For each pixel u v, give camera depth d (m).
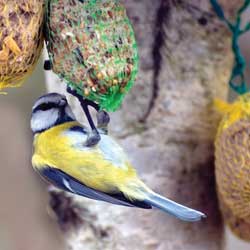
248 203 6.42
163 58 6.92
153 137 7.00
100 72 5.39
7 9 5.24
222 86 7.07
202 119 7.03
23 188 12.62
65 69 5.44
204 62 6.97
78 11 5.44
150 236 7.07
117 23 5.52
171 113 6.99
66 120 5.92
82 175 5.75
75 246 7.14
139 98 6.96
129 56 5.50
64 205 7.14
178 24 6.89
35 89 11.81
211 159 7.09
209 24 6.92
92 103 5.56
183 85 6.96
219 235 7.18
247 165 6.30
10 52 5.27
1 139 12.38
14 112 12.20
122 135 6.99
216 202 7.14
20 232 12.56
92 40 5.42
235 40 6.74
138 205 5.64
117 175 5.69
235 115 6.45
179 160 7.05
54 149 5.83
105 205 7.07
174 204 5.48
